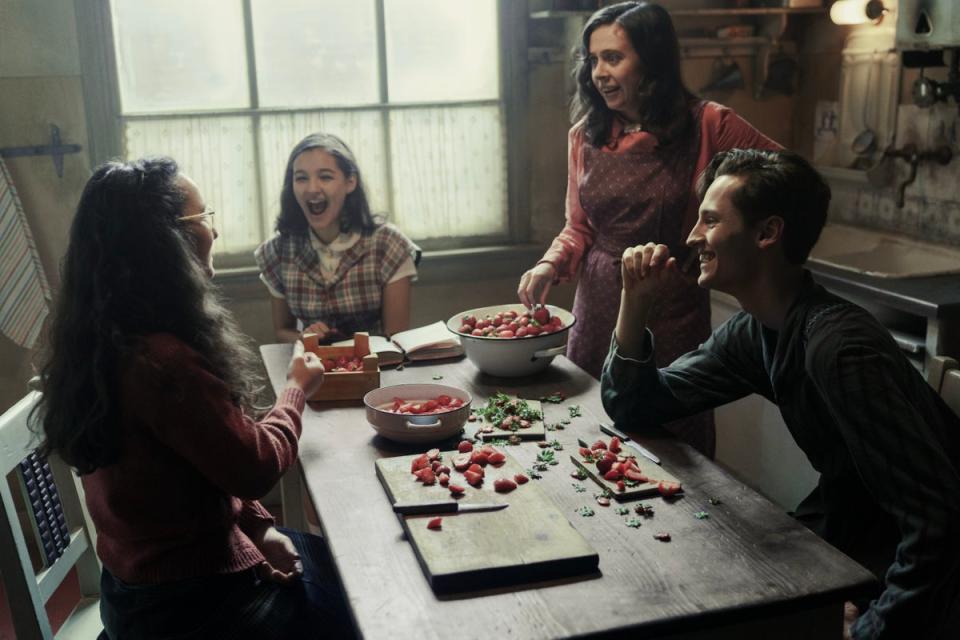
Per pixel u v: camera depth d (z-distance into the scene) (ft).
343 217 8.75
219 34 10.28
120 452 4.75
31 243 9.78
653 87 7.80
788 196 5.20
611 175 8.13
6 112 9.59
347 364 7.02
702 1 11.50
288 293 8.88
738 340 5.99
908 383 4.92
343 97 10.81
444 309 11.45
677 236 8.07
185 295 4.80
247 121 10.47
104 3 9.71
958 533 4.47
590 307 8.47
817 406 5.31
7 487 5.39
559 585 4.33
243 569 5.16
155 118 10.16
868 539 5.38
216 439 4.68
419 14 10.85
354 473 5.57
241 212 10.65
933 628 4.59
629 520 4.92
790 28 11.79
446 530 4.68
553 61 11.27
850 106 11.13
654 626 4.03
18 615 5.41
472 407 6.56
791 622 4.37
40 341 5.12
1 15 9.42
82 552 6.18
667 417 6.06
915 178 10.34
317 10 10.53
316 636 5.29
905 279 8.82
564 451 5.79
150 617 4.97
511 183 11.50
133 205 4.74
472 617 4.09
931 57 9.49
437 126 11.13
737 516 4.95
